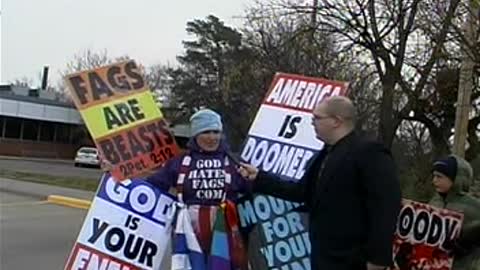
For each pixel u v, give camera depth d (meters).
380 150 4.03
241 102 29.89
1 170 33.47
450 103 19.44
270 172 5.45
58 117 61.03
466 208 5.23
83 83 5.59
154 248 5.48
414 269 5.18
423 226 5.20
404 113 19.45
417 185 19.12
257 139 5.58
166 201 5.46
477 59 8.84
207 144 5.11
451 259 5.20
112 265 5.54
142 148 5.55
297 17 22.41
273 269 5.25
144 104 5.61
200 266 5.05
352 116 4.19
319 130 4.23
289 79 5.64
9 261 10.41
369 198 3.96
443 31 9.71
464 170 5.29
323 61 19.88
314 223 4.23
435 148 21.34
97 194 5.64
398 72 18.12
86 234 5.61
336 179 4.08
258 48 28.38
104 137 5.55
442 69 14.72
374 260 3.87
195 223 5.07
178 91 50.97
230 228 5.09
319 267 4.12
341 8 18.28
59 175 33.59
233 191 5.13
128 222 5.54
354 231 4.02
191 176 5.12
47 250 11.47
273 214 5.27
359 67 19.78
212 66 50.31
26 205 19.20
